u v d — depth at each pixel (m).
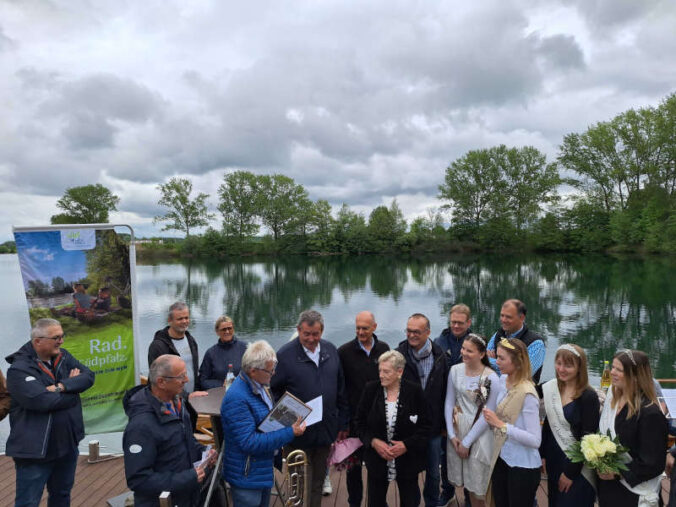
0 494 4.03
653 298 25.20
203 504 2.92
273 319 21.48
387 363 3.09
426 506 3.66
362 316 3.65
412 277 39.00
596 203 55.28
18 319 19.22
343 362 3.77
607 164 51.97
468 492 3.55
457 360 4.20
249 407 2.76
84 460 4.75
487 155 62.34
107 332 4.67
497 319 21.03
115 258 4.67
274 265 54.91
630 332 17.48
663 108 46.16
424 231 69.81
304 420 2.92
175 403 2.63
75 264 4.48
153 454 2.43
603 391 4.43
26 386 2.96
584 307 22.92
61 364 3.25
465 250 66.00
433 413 3.49
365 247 71.25
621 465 2.52
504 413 2.98
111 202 68.06
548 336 16.97
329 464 3.58
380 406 3.15
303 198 73.25
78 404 3.28
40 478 3.08
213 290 32.03
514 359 2.98
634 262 45.38
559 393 2.98
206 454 2.84
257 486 2.78
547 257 55.78
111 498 3.90
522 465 2.91
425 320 3.54
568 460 2.85
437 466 3.58
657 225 43.72
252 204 71.38
